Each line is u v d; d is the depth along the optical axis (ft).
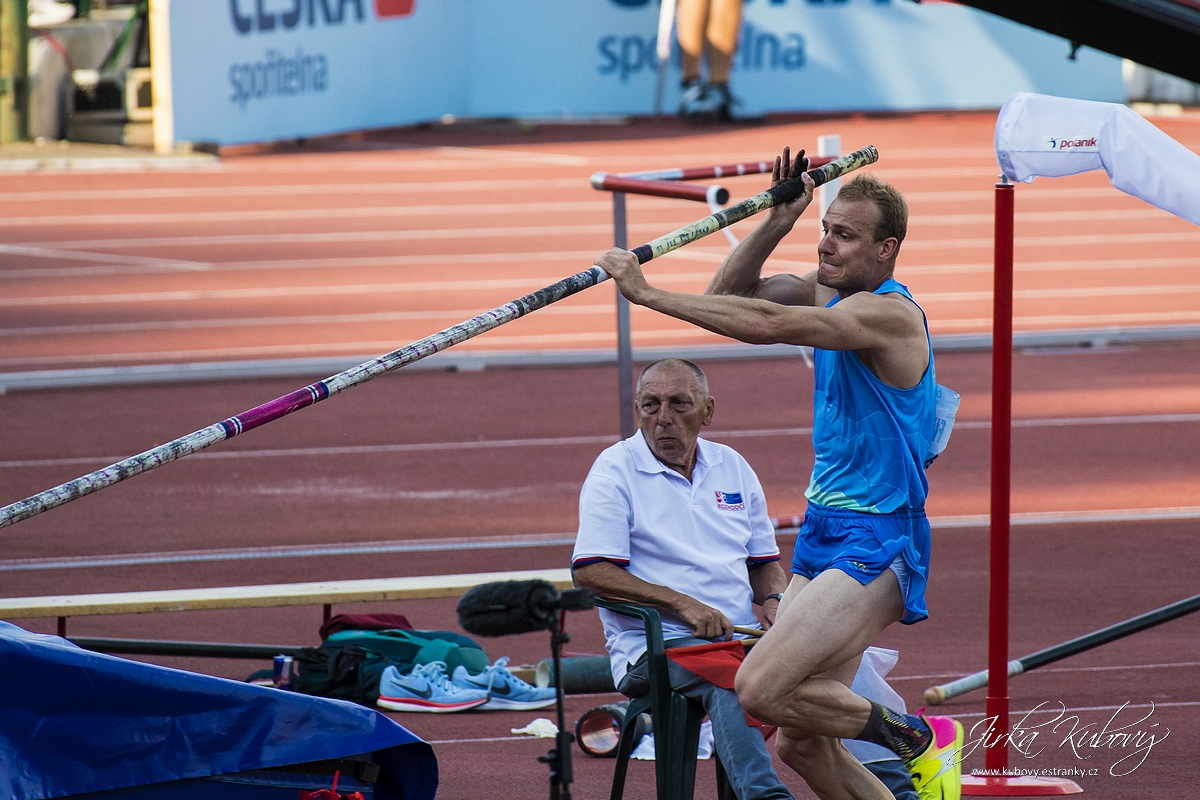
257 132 330.95
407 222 262.26
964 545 103.86
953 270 224.53
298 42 338.13
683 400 57.93
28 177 299.99
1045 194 295.89
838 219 50.72
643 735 65.57
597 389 153.89
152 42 319.68
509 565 98.12
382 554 100.68
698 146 345.51
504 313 48.73
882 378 49.88
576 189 297.33
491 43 389.19
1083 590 93.66
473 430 136.87
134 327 182.50
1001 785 61.93
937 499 115.75
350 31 352.28
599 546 56.65
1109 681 77.61
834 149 92.32
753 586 60.75
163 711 47.16
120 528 106.73
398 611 90.38
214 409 143.54
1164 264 230.68
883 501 49.98
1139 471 123.65
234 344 172.86
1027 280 217.56
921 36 386.93
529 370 163.12
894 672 78.84
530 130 379.76
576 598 43.68
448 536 105.09
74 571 96.32
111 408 143.74
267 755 47.91
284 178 307.37
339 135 369.30
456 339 48.80
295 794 48.88
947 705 73.82
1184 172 58.39
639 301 49.26
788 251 226.99
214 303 197.06
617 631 56.80
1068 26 78.54
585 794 61.36
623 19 388.98
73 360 164.86
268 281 212.02
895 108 390.01
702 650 52.95
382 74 363.15
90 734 46.14
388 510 111.75
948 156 336.08
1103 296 206.28
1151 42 77.20
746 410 144.05
